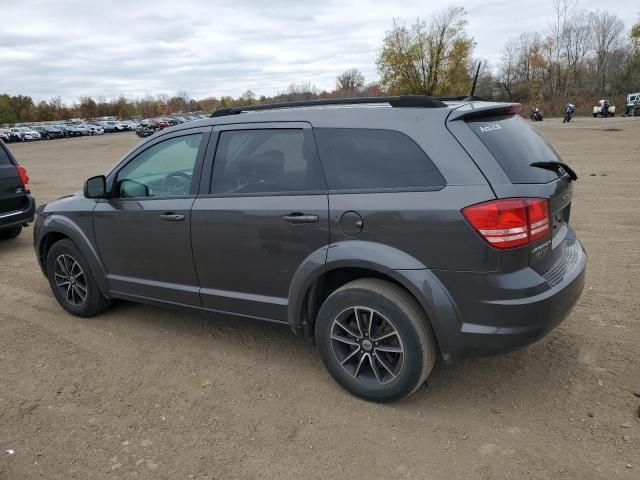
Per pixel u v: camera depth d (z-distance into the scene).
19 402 3.41
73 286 4.73
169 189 3.94
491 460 2.72
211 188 3.69
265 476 2.68
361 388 3.26
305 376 3.62
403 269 2.92
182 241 3.81
